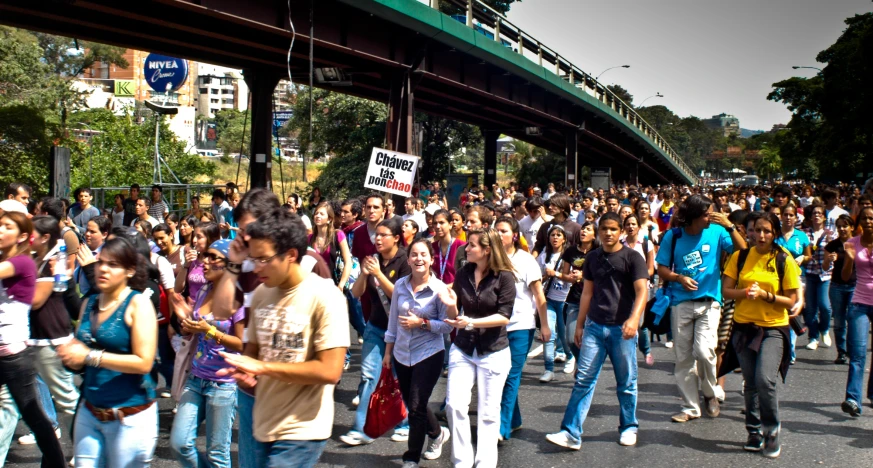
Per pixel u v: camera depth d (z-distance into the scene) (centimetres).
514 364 635
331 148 4219
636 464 588
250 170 2244
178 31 1797
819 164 4872
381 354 640
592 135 4284
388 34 2048
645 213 1023
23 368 508
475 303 548
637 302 608
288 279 368
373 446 629
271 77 2217
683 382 702
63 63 6209
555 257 866
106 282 407
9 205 597
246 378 351
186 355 496
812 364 931
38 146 2542
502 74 2789
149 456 423
